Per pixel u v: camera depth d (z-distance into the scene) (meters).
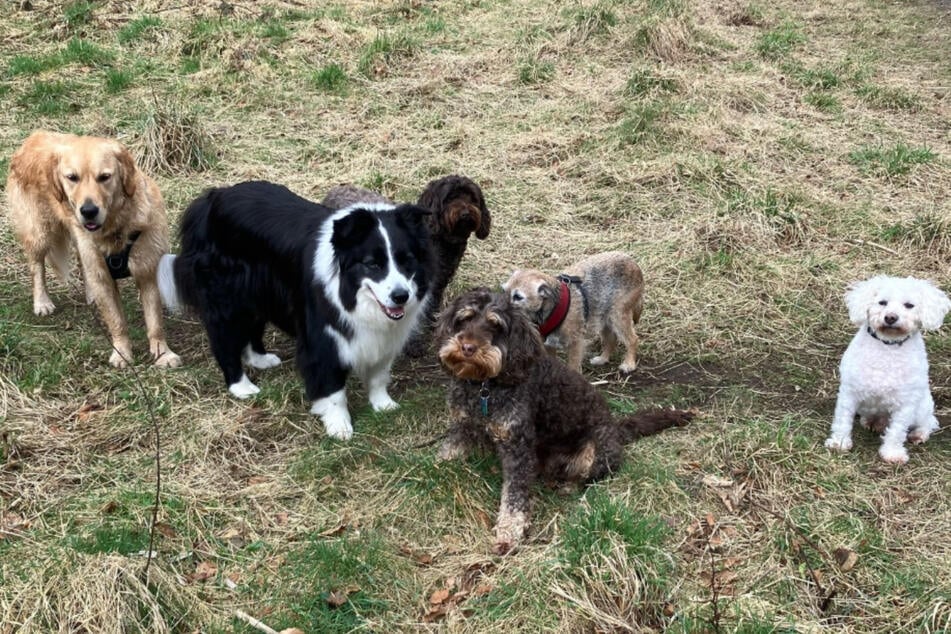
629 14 6.39
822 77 5.76
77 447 3.16
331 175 4.56
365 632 2.75
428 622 2.78
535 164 4.70
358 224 3.12
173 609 2.73
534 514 3.04
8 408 3.24
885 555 2.90
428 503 3.02
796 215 4.25
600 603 2.79
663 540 2.94
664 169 4.55
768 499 3.05
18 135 4.77
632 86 5.28
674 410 3.31
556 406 3.05
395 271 3.12
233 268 3.32
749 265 4.05
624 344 3.65
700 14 7.03
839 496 3.06
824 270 4.05
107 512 2.96
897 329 3.07
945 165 4.66
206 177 4.54
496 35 6.36
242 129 4.92
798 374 3.56
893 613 2.77
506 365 2.93
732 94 5.32
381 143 4.82
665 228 4.27
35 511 2.96
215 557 2.89
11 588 2.71
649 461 3.15
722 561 2.89
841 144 4.88
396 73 5.62
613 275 3.55
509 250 4.16
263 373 3.52
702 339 3.73
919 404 3.17
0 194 4.36
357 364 3.24
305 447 3.21
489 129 4.96
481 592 2.83
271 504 3.03
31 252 3.69
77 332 3.66
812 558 2.89
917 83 5.84
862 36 6.97
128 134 4.74
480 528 2.99
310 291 3.21
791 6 7.93
